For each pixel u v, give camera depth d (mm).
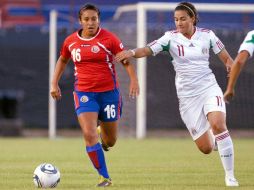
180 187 30797
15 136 82500
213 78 32594
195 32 32406
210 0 105562
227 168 30922
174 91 85312
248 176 36406
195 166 42938
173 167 42281
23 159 48562
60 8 106312
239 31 85188
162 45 32250
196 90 32438
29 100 90375
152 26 92625
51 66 76750
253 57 84312
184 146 63250
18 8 105438
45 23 105625
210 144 33594
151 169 40906
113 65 31625
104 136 33188
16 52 91125
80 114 31031
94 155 30609
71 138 77812
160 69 85062
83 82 31234
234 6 76562
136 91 30938
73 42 31250
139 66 74250
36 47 91125
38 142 69688
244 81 84750
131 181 34031
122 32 80312
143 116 75312
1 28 91938
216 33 84438
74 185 32031
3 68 90938
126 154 53531
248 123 85375
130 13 82250
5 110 86188
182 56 32281
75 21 98000
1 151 56688
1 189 30266
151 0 106000
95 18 30656
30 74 90750
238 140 73750
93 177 36156
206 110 31766
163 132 85625
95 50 30859
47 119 90375
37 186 30797
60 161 46844
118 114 32281
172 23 94500
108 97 31656
